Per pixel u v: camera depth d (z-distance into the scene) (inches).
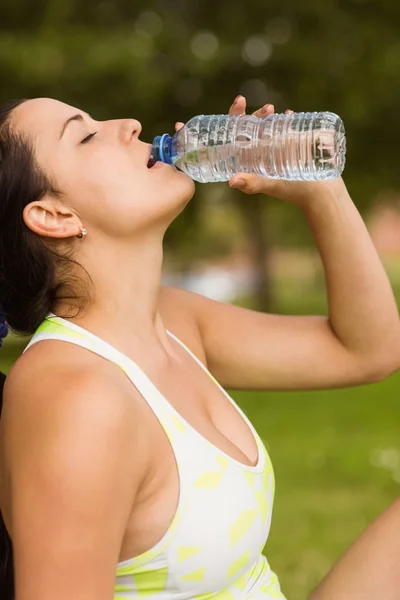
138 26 582.6
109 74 510.9
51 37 523.8
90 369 78.7
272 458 293.4
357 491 246.1
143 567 80.5
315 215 105.7
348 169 595.2
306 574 178.9
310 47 559.2
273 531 208.8
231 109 103.8
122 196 87.0
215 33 583.2
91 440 72.7
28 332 92.5
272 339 106.5
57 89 509.7
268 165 98.7
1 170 87.7
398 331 107.4
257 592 88.7
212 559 81.4
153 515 79.4
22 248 88.1
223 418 92.0
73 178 87.1
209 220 1056.8
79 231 87.3
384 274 107.2
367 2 565.6
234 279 1316.4
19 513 73.5
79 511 71.6
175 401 86.4
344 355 107.4
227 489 81.9
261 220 842.2
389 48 548.4
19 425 76.4
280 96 580.7
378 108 547.5
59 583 71.5
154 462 78.9
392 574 96.6
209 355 106.7
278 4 573.0
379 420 365.7
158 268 90.5
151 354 88.8
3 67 503.2
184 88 571.2
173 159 93.9
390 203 712.4
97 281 88.4
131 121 91.8
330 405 408.2
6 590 85.4
